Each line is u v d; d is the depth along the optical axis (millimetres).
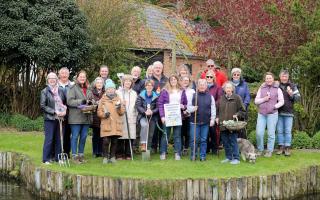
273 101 10969
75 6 15969
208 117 10531
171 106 10531
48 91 10062
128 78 10781
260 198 9352
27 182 10602
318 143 12352
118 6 17609
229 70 15117
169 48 21734
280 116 11234
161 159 10727
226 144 10500
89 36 16219
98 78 10711
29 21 15383
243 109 10430
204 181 9016
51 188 9672
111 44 17359
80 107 10062
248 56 14156
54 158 10578
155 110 10758
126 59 18578
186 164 10242
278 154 11367
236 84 11125
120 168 9875
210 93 10727
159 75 11227
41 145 12578
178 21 22734
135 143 11391
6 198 9773
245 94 11086
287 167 10133
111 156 10383
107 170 9695
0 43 14898
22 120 15328
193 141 10555
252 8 14367
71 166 10070
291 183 9898
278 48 13539
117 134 10156
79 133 10305
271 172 9656
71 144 10461
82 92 10289
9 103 16719
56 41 15172
